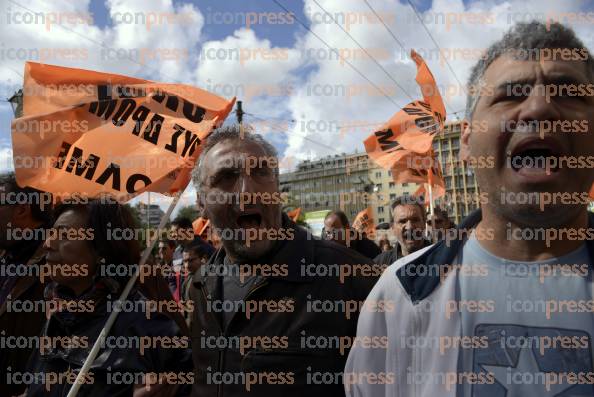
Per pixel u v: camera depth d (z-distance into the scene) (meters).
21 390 2.23
